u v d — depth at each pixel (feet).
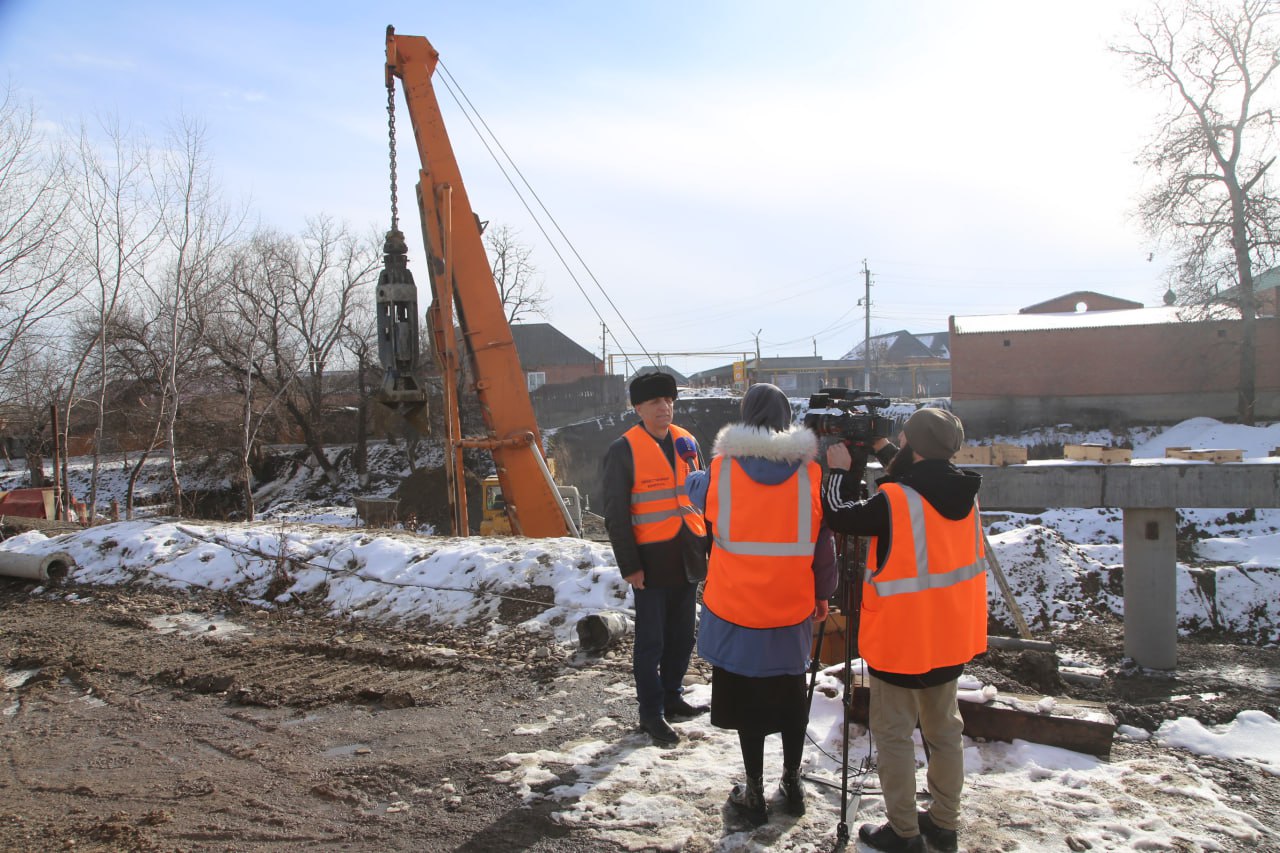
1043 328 129.70
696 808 11.97
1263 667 25.31
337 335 127.03
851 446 10.78
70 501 76.38
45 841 12.17
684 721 15.74
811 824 11.39
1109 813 11.54
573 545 26.53
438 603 24.30
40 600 29.01
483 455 124.47
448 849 11.41
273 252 116.47
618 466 14.49
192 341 85.10
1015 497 24.63
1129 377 126.00
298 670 20.36
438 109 41.65
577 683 18.29
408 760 14.61
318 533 31.32
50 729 17.20
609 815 11.91
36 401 81.97
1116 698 20.57
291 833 12.17
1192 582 30.89
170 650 22.56
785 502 11.00
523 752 14.60
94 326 76.18
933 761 10.55
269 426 128.88
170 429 69.21
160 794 13.79
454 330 41.04
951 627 10.13
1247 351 113.29
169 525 33.86
